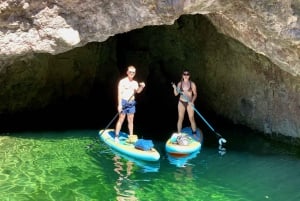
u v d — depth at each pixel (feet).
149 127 40.14
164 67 48.73
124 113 33.24
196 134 35.78
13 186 25.25
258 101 36.94
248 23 28.12
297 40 26.73
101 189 25.39
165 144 34.94
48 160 29.66
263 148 33.47
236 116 40.14
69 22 26.99
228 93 40.75
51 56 42.39
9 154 30.48
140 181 26.81
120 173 27.99
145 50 48.75
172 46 45.96
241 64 37.76
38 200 23.63
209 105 44.09
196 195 25.03
